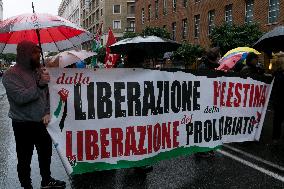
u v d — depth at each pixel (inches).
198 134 215.5
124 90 190.7
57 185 192.2
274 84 281.6
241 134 237.6
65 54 282.0
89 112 183.6
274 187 190.9
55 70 177.0
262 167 226.5
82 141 183.0
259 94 240.4
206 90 216.5
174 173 215.8
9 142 325.4
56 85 177.9
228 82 226.1
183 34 1365.7
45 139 183.8
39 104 173.6
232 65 343.9
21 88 167.0
